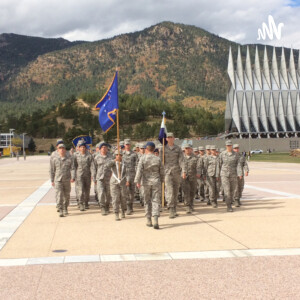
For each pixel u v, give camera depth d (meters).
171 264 5.87
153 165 9.02
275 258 6.12
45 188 19.22
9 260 6.17
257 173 28.88
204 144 129.75
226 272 5.44
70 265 5.86
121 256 6.36
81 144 12.28
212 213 10.98
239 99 150.25
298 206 11.75
